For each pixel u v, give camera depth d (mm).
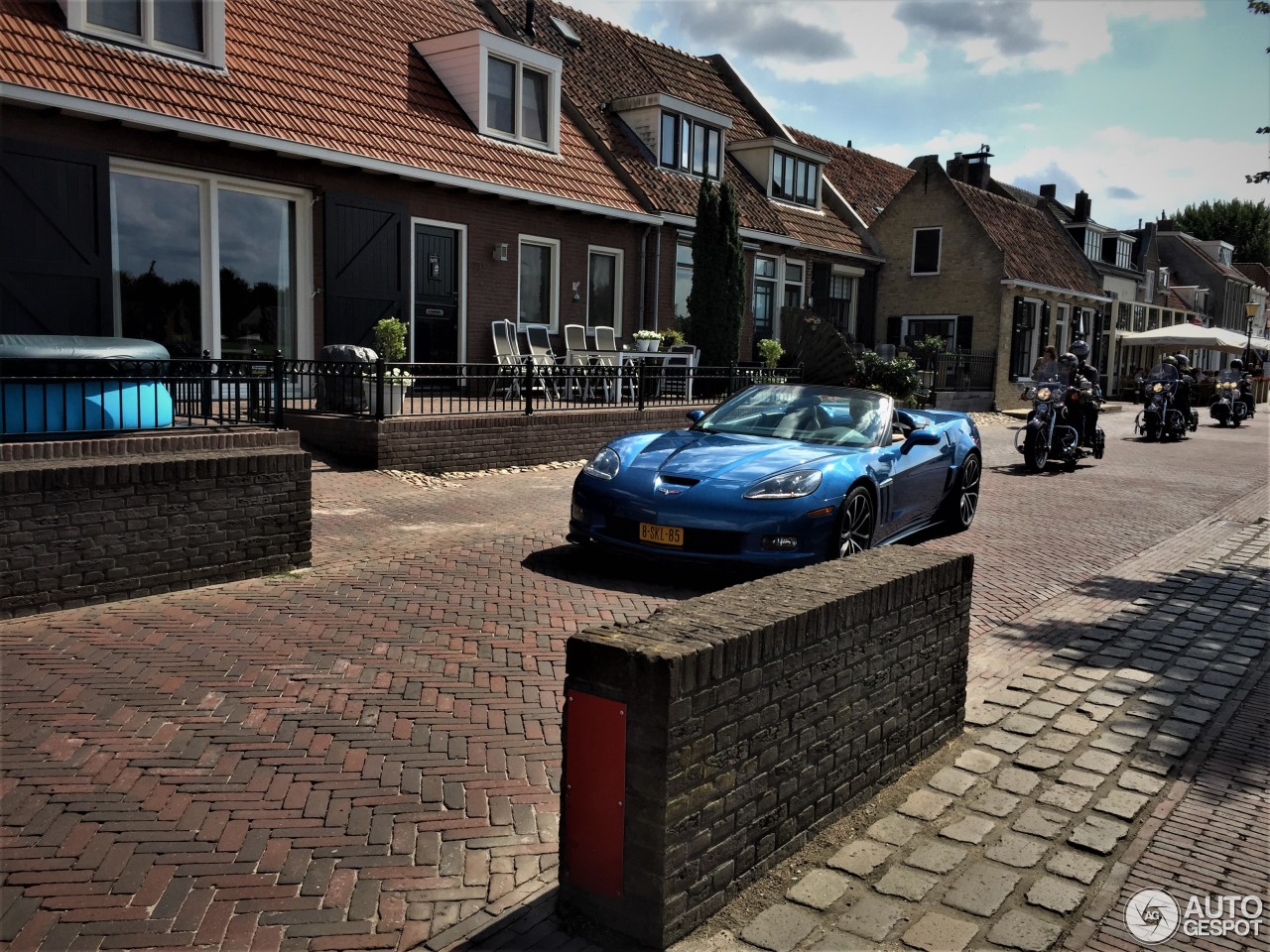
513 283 15375
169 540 5703
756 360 21031
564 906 2688
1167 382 19531
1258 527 9789
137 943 2549
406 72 14742
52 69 9859
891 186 31516
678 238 18562
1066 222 35188
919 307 26906
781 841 2996
